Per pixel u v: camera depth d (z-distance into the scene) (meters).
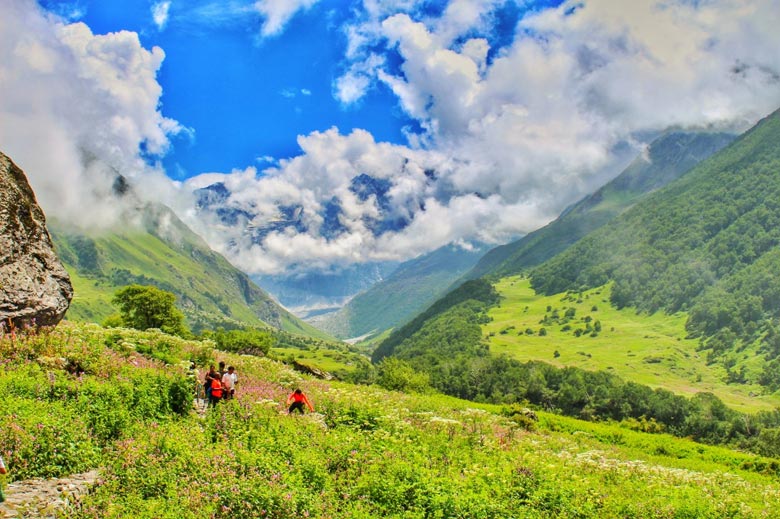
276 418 24.31
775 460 59.84
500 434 36.03
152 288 107.62
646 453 58.19
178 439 17.73
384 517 15.73
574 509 19.27
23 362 23.22
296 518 14.19
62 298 30.59
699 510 22.56
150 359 33.34
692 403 179.00
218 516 13.73
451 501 16.36
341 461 19.58
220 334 116.38
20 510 12.69
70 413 17.86
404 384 97.00
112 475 15.38
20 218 30.14
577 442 53.81
